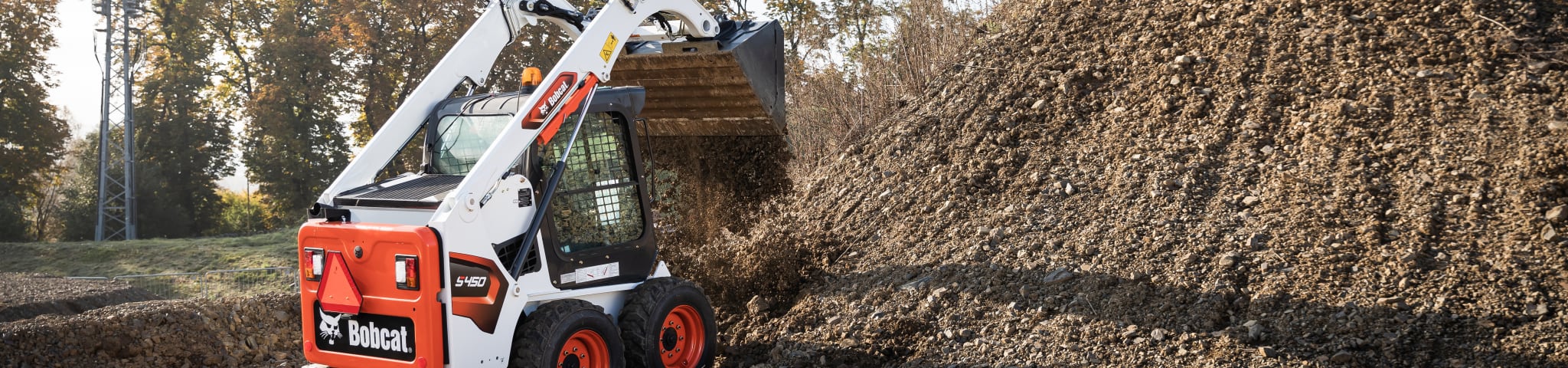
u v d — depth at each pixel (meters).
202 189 32.19
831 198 7.93
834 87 10.79
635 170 4.88
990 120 7.71
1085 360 4.58
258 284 17.20
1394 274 4.64
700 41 5.56
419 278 3.70
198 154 31.73
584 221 4.62
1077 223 6.02
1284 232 5.21
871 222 7.15
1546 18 6.45
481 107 4.48
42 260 19.22
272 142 30.27
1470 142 5.50
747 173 6.46
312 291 4.05
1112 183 6.36
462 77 4.92
